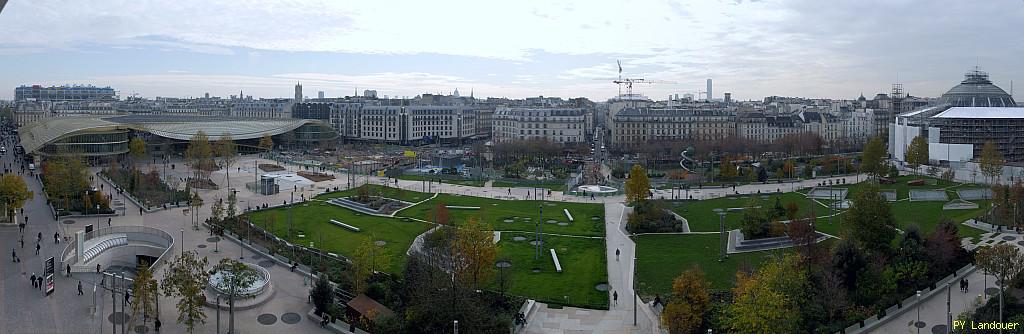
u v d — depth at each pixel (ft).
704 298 564.71
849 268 636.89
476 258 636.48
